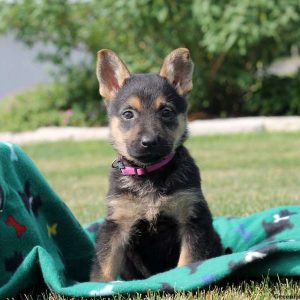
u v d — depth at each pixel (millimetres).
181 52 4684
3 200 3895
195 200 4191
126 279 4527
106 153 12469
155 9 13250
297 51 15031
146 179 4227
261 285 3693
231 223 5230
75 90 15320
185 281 3588
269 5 13016
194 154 11562
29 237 4090
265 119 14008
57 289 3623
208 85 14594
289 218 4875
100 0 14000
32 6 14445
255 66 14672
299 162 10281
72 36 14906
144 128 4262
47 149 13094
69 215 4602
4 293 3670
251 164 10297
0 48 20047
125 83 4602
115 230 4266
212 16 13188
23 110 15492
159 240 4348
